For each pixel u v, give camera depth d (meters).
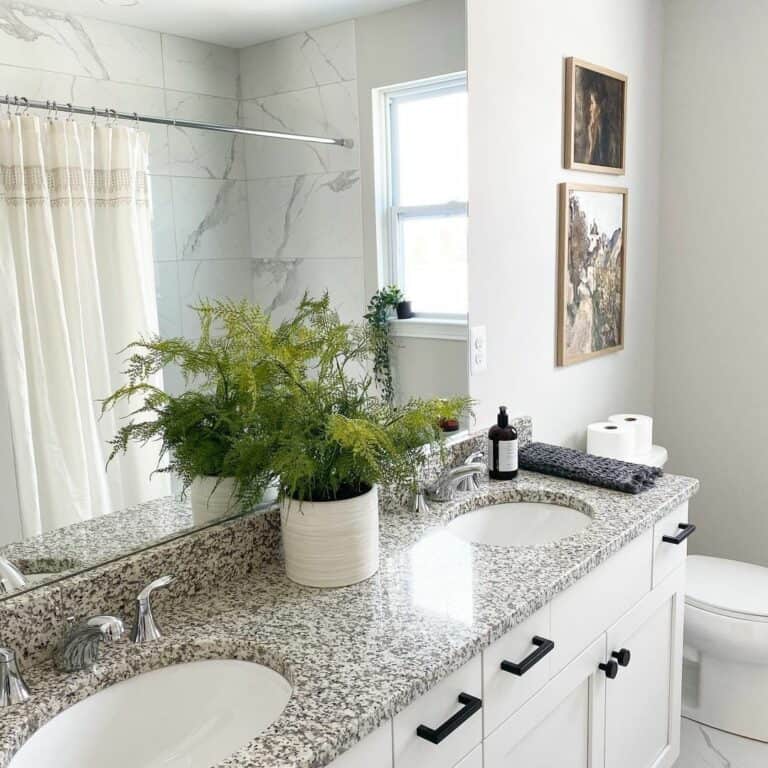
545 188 2.53
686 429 3.31
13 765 1.09
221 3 1.56
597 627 1.81
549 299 2.61
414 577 1.60
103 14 1.38
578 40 2.62
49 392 1.35
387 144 1.95
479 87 2.20
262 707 1.27
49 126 1.32
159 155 1.48
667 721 2.29
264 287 1.69
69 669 1.27
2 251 1.28
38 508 1.35
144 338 1.48
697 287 3.20
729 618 2.43
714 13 2.99
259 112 1.65
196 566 1.55
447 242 2.15
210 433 1.60
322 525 1.53
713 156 3.08
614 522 1.88
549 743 1.69
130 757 1.27
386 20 1.89
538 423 2.62
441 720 1.32
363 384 1.92
